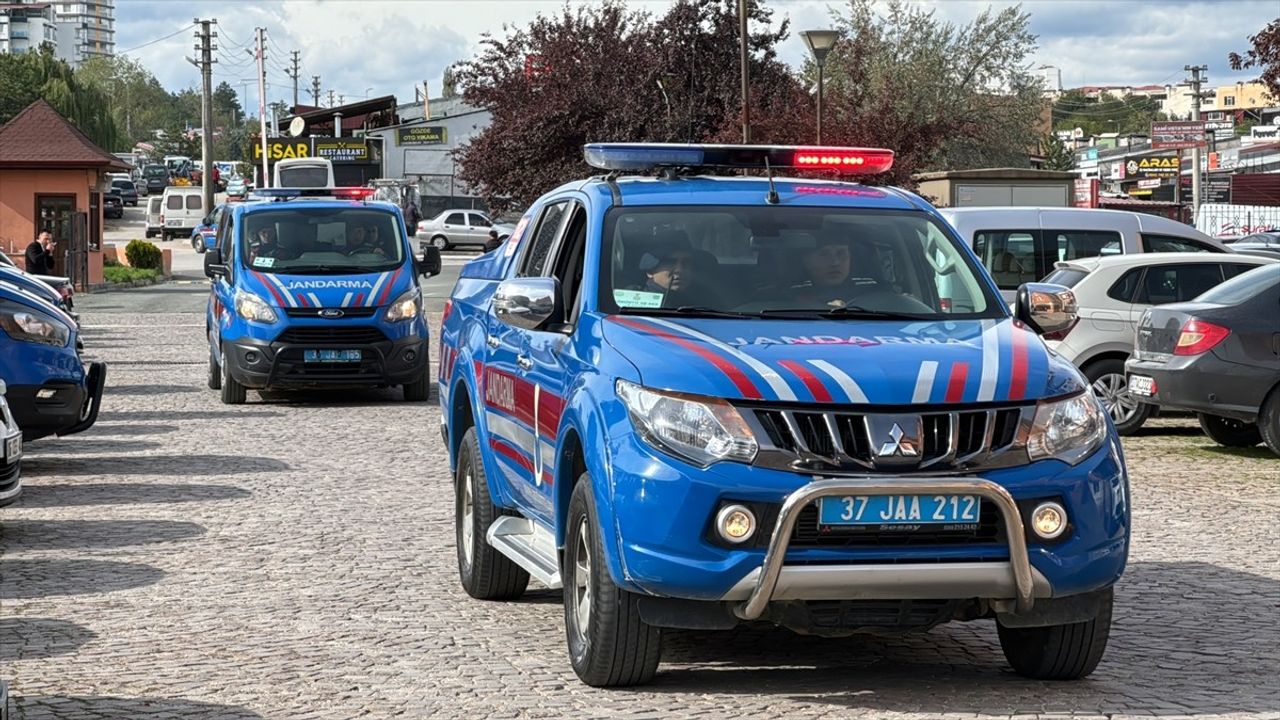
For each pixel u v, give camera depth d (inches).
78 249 1774.1
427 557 375.9
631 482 228.5
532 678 259.8
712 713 235.0
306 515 434.9
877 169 304.8
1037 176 1289.4
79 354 515.8
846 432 223.9
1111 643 284.7
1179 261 636.1
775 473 222.8
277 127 4128.9
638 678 247.4
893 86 1444.4
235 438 610.5
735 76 1540.4
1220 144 4451.3
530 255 318.0
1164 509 451.2
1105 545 231.8
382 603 324.2
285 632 297.4
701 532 223.6
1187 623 301.6
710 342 241.3
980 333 252.2
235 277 727.1
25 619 309.9
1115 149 4655.5
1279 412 556.1
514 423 291.9
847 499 221.8
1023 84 2159.2
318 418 679.1
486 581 322.3
